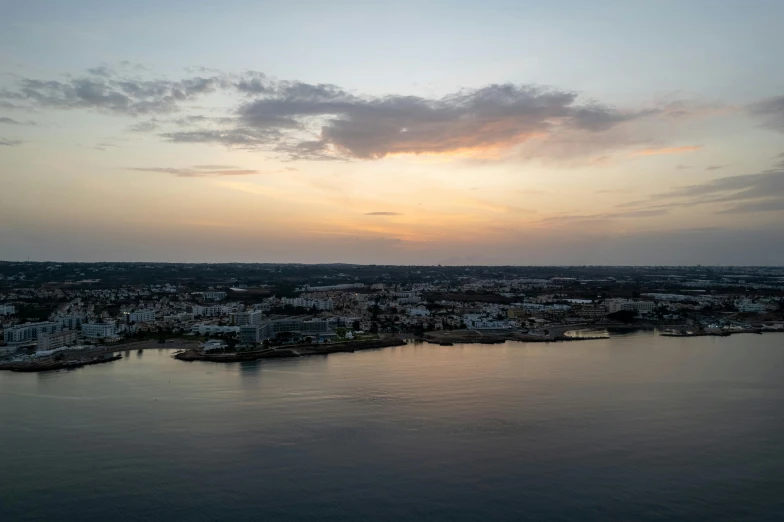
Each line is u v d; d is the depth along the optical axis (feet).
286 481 581.94
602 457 641.40
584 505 533.14
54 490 563.07
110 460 632.79
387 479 586.04
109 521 507.71
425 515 515.91
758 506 531.09
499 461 629.92
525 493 556.10
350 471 604.49
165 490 562.66
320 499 545.03
